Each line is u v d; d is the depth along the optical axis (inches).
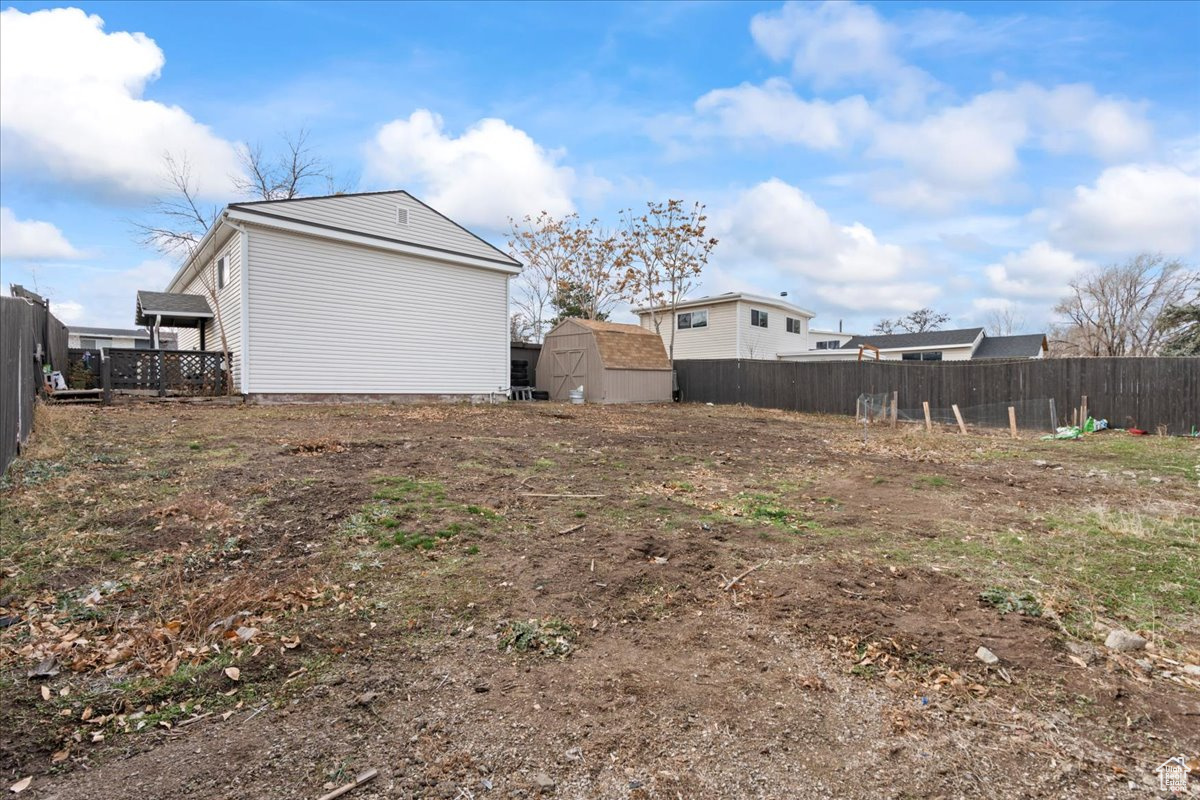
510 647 103.8
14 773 69.4
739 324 1014.4
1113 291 1069.1
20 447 223.8
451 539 157.0
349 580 129.7
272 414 388.5
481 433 349.1
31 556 133.3
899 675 96.3
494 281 642.8
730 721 83.2
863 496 230.2
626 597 126.2
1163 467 299.7
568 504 197.8
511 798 67.3
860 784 70.7
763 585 133.6
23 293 421.7
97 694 86.4
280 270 487.5
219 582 126.6
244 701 86.1
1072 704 88.7
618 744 77.6
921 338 1148.5
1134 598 129.3
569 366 784.9
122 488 184.5
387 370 557.0
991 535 176.9
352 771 71.4
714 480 250.5
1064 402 494.9
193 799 66.0
